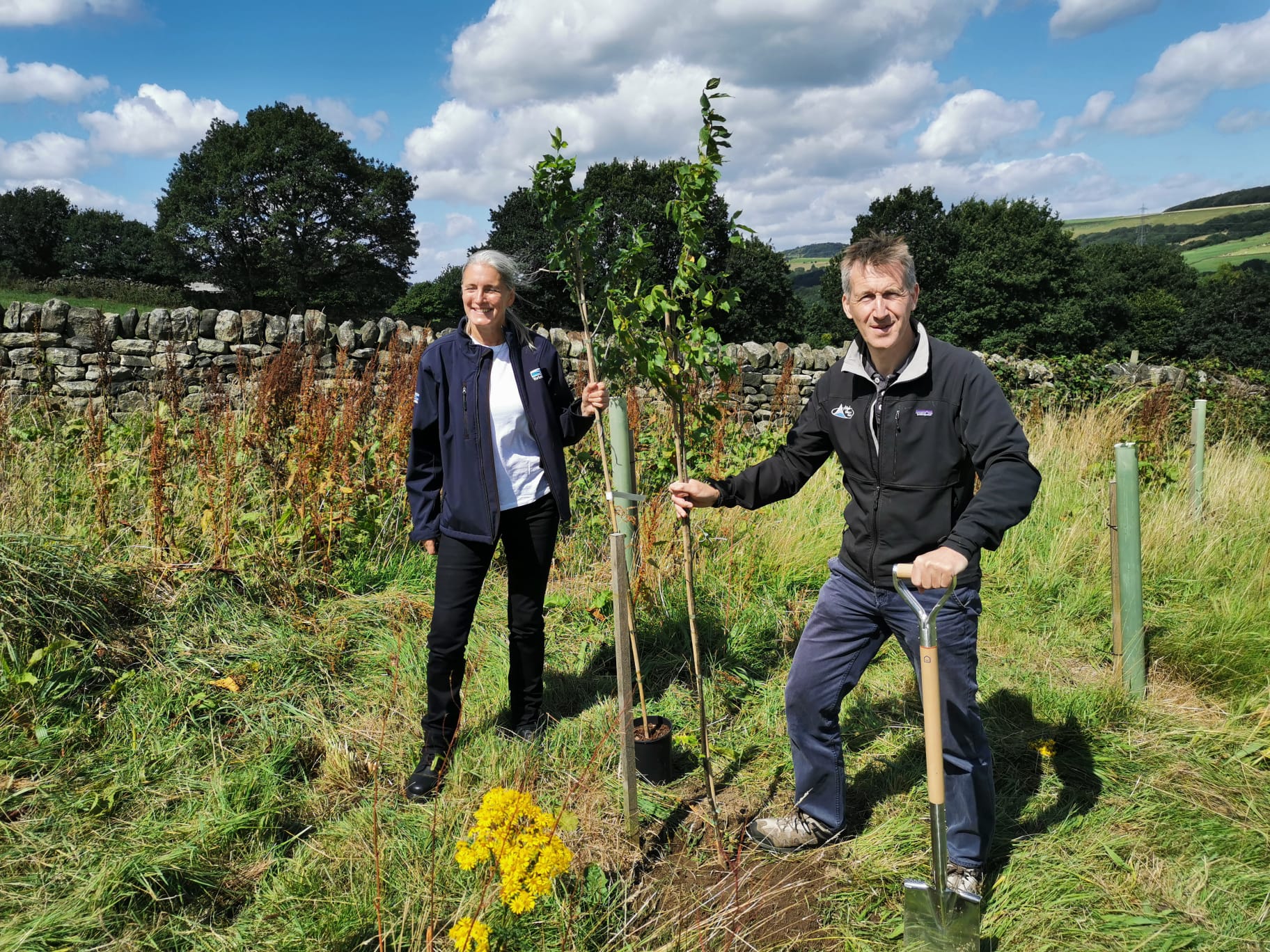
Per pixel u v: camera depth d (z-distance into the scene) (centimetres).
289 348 636
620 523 407
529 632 298
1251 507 574
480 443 276
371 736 298
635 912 218
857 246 209
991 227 4194
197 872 221
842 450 223
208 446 451
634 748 248
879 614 224
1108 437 752
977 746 212
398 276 5369
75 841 230
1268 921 213
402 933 198
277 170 4819
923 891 189
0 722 271
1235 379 1064
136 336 723
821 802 245
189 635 340
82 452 469
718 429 556
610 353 269
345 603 390
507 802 194
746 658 376
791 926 219
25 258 6550
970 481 215
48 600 313
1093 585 462
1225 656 364
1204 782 280
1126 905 221
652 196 3653
